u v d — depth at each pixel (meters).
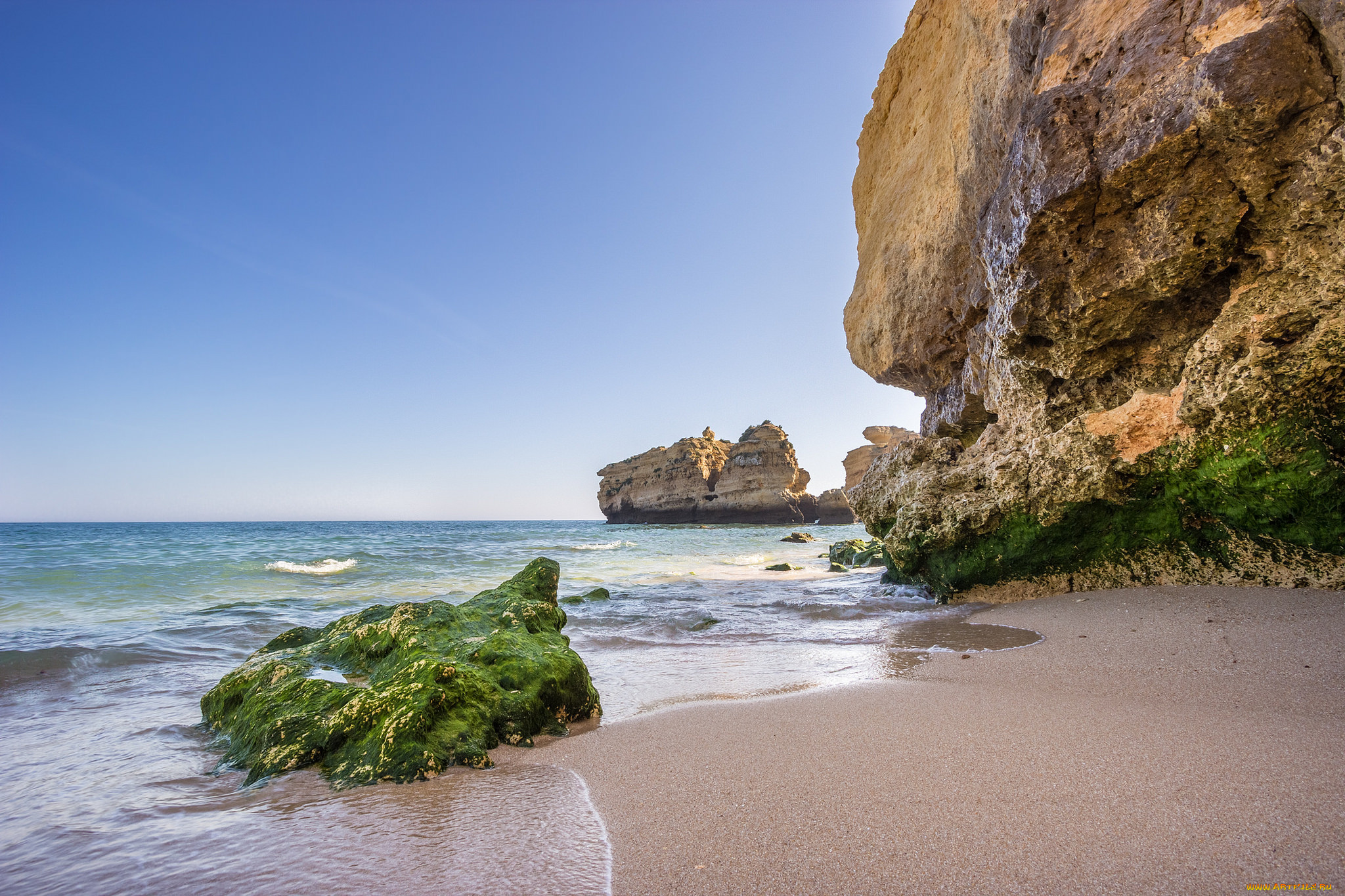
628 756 4.07
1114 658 5.39
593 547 33.84
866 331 15.33
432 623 5.98
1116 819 2.70
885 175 14.81
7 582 13.94
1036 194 7.39
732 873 2.55
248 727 4.56
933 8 12.32
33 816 3.50
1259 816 2.61
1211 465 6.57
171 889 2.73
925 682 5.36
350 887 2.67
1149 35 6.61
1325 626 5.23
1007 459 8.91
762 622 9.32
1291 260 5.96
